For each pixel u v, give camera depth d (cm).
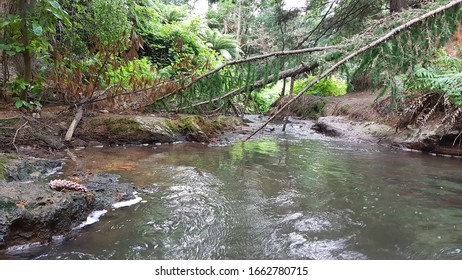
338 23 1091
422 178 327
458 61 503
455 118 448
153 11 1083
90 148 454
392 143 520
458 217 227
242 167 371
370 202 258
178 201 254
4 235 172
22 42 437
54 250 178
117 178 304
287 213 234
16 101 446
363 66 465
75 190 231
